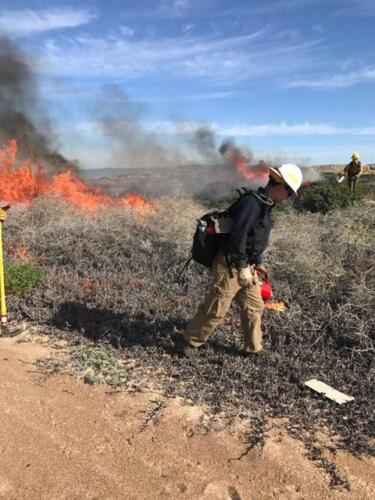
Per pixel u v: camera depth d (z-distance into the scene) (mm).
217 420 3869
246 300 4645
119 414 3941
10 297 6156
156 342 5168
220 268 4449
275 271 6992
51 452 3486
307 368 4668
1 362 4746
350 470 3381
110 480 3232
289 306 6047
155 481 3232
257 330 4730
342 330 5363
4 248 8070
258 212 4207
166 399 4152
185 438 3666
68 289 6500
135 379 4449
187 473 3312
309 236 7828
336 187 12953
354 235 7766
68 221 9062
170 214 8859
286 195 4289
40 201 9953
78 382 4418
